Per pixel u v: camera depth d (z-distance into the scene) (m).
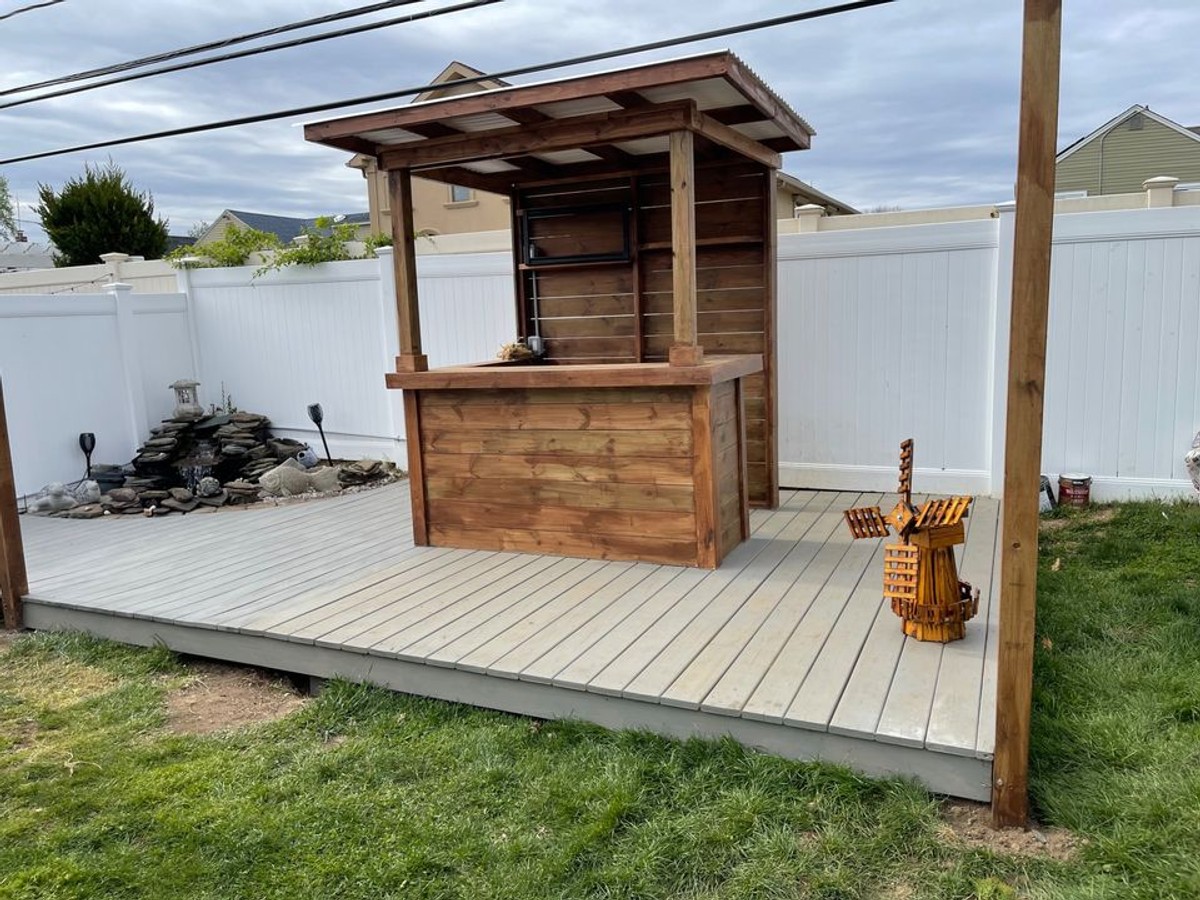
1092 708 2.83
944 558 3.17
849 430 5.97
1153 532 4.70
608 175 5.55
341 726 3.15
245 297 8.12
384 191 16.98
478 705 3.18
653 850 2.28
